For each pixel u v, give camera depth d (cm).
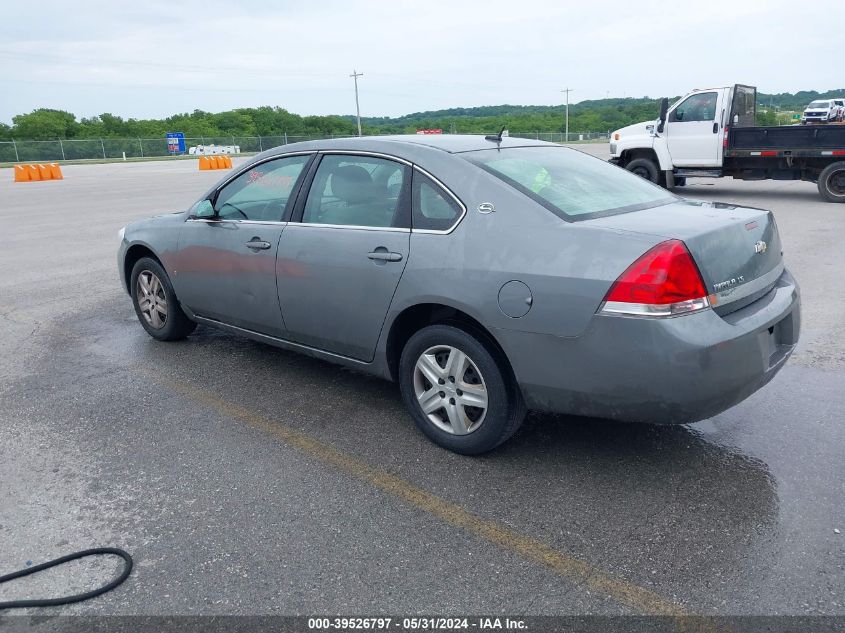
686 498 323
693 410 302
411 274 360
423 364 372
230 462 369
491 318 331
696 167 1466
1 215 1561
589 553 285
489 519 311
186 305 523
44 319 657
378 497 331
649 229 313
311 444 388
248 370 505
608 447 374
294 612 256
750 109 1484
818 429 388
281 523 312
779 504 315
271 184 448
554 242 320
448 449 373
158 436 401
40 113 7888
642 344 296
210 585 272
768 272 353
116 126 8075
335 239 398
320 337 421
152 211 1588
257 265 443
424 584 270
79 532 309
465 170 360
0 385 486
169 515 321
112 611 259
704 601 256
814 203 1353
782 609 250
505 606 257
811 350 515
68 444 393
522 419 357
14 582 276
